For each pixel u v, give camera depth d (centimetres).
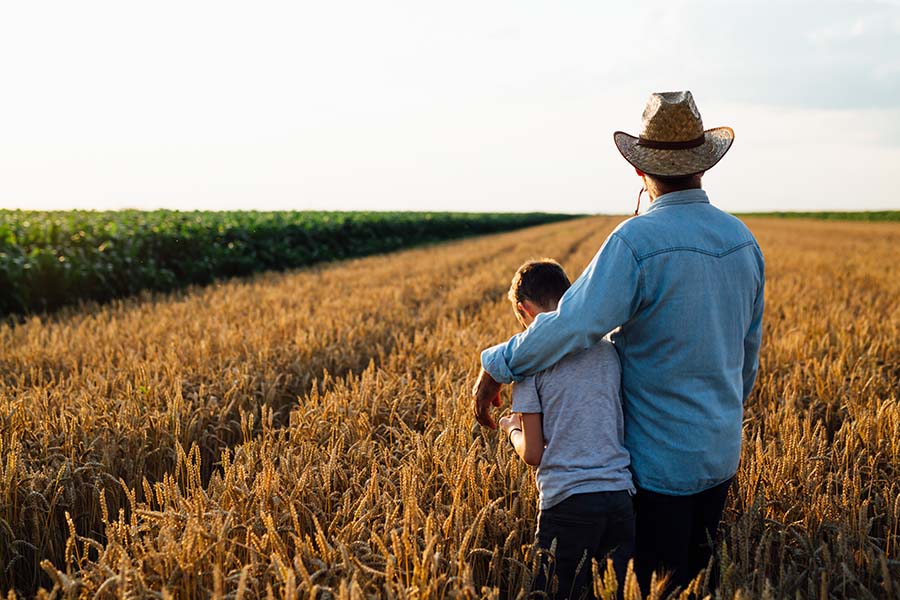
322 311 883
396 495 296
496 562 270
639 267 235
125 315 900
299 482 282
